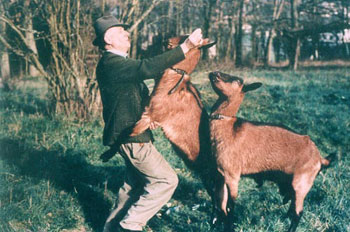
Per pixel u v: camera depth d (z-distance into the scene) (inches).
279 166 137.8
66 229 156.6
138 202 134.9
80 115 290.8
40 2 291.0
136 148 131.7
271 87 484.7
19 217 157.9
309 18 1261.1
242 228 150.1
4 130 258.4
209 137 142.8
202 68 550.6
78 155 223.1
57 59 293.4
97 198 177.6
